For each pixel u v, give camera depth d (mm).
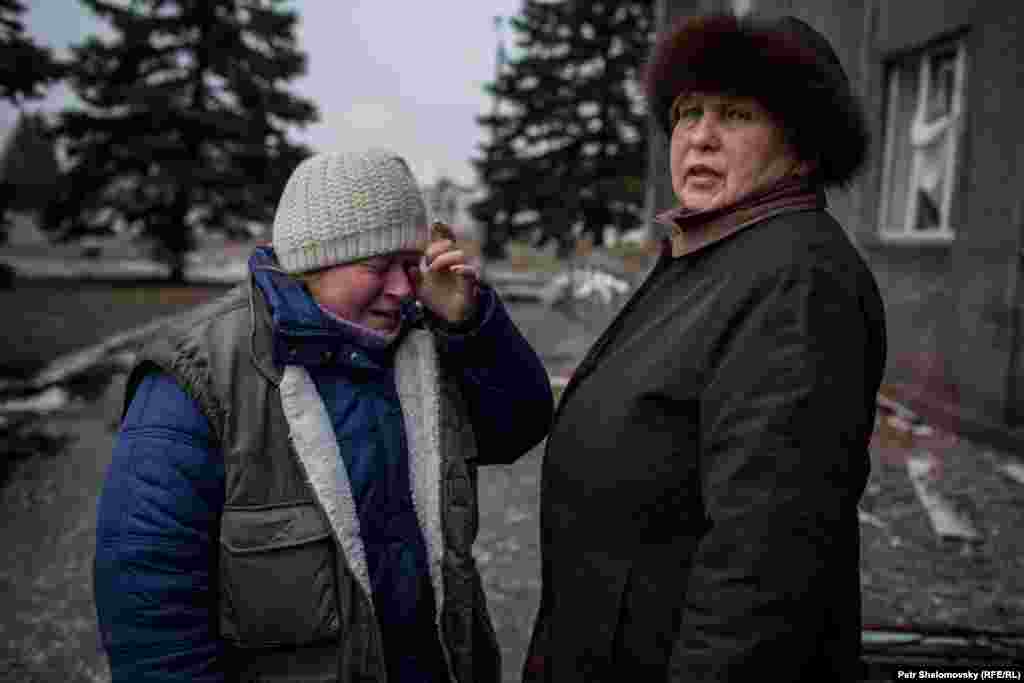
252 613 1168
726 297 1108
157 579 1121
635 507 1174
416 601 1310
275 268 1286
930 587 3189
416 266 1352
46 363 9086
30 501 4410
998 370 5309
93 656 2803
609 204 25375
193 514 1148
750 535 973
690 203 1264
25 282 21812
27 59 9156
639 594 1181
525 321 12156
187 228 23922
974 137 5672
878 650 2395
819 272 1050
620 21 25812
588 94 25781
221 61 23172
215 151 24031
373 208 1229
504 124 26438
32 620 3053
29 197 13625
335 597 1185
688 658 1013
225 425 1169
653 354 1177
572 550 1284
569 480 1287
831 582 995
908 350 6699
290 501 1181
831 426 982
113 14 22859
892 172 7316
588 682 1264
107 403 6785
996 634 2518
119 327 12703
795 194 1199
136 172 23359
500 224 26234
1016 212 5156
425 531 1321
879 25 7281
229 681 1192
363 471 1237
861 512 4031
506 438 1572
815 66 1139
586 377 1350
